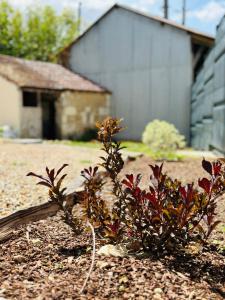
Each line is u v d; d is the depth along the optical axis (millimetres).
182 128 18109
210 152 11812
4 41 37750
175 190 2984
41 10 39406
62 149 12031
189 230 2920
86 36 21516
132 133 19984
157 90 18938
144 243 2934
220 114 9906
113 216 3031
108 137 3191
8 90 18250
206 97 12664
